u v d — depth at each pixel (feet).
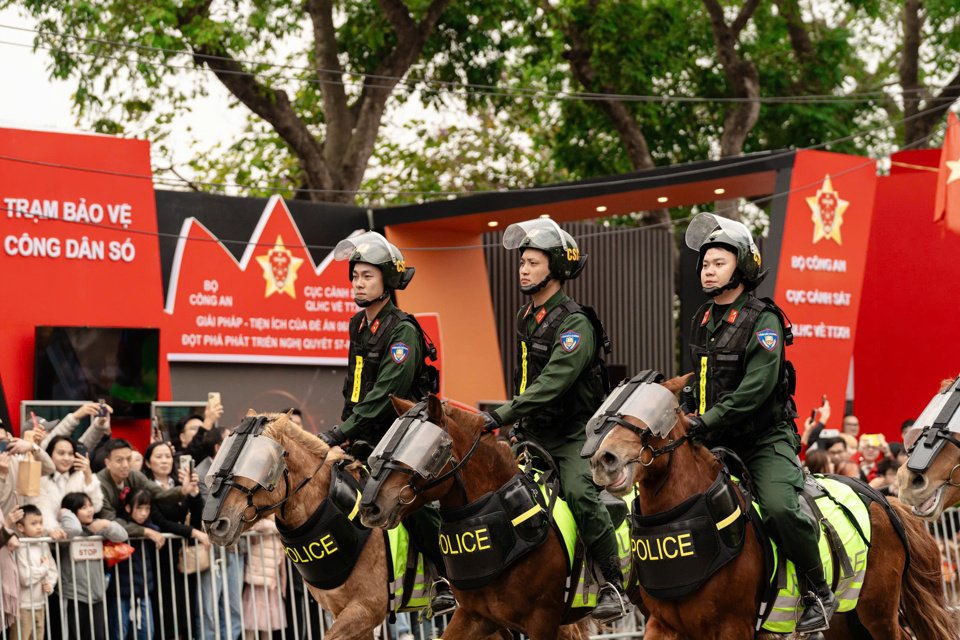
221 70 62.95
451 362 60.59
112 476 30.63
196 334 51.31
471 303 62.13
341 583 23.21
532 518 21.72
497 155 90.58
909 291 64.49
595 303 70.74
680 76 87.04
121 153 49.03
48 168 47.11
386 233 59.47
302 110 83.82
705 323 22.09
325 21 73.41
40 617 28.04
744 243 21.47
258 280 53.31
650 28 83.71
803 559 20.84
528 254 23.32
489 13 73.05
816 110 85.81
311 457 23.07
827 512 22.11
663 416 19.40
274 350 53.52
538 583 21.93
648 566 20.21
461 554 21.50
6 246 45.93
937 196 54.08
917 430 20.04
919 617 23.59
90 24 65.77
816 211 52.95
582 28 82.38
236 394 52.44
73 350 46.11
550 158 94.27
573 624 25.26
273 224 54.13
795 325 52.26
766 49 87.35
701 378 21.94
